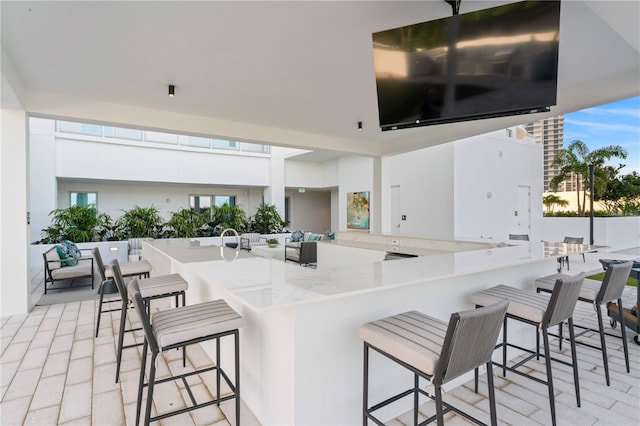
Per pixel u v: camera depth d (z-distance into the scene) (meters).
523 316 1.95
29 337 3.10
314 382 1.61
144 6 2.16
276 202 10.89
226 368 2.31
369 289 1.55
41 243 7.04
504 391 2.14
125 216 8.44
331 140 5.85
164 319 1.73
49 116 3.78
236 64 3.02
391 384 1.88
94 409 1.98
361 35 2.54
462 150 7.52
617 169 13.16
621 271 2.32
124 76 3.27
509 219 8.91
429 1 2.10
